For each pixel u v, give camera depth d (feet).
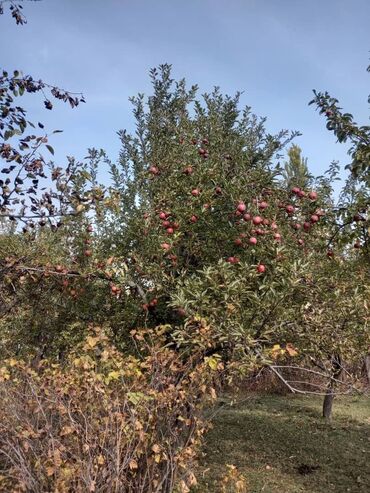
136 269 13.80
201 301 11.32
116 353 11.15
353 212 11.75
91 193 11.23
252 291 12.00
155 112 17.87
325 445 22.57
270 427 25.75
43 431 9.66
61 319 15.93
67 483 9.18
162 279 13.20
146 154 17.33
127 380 10.79
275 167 13.74
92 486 9.14
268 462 19.88
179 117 17.79
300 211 13.52
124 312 14.33
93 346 10.72
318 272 13.08
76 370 10.56
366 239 12.04
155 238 13.82
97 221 15.58
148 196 15.99
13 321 16.25
